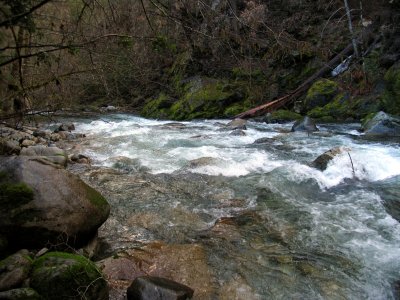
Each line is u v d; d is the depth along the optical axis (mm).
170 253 4305
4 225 3699
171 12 4191
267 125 12812
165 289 3410
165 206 5609
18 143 9430
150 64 7406
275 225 4965
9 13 2840
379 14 14922
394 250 4301
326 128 11484
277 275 3912
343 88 13766
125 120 15586
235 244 4516
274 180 6512
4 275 3188
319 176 6609
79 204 4109
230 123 12883
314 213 5285
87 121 14617
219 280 3842
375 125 10430
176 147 9273
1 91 3602
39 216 3799
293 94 14797
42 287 3115
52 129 12680
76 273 3211
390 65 13328
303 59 16000
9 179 3910
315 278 3850
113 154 8711
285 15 16125
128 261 4062
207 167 7234
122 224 5035
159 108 16781
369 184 6418
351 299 3553
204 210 5480
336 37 15820
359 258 4160
